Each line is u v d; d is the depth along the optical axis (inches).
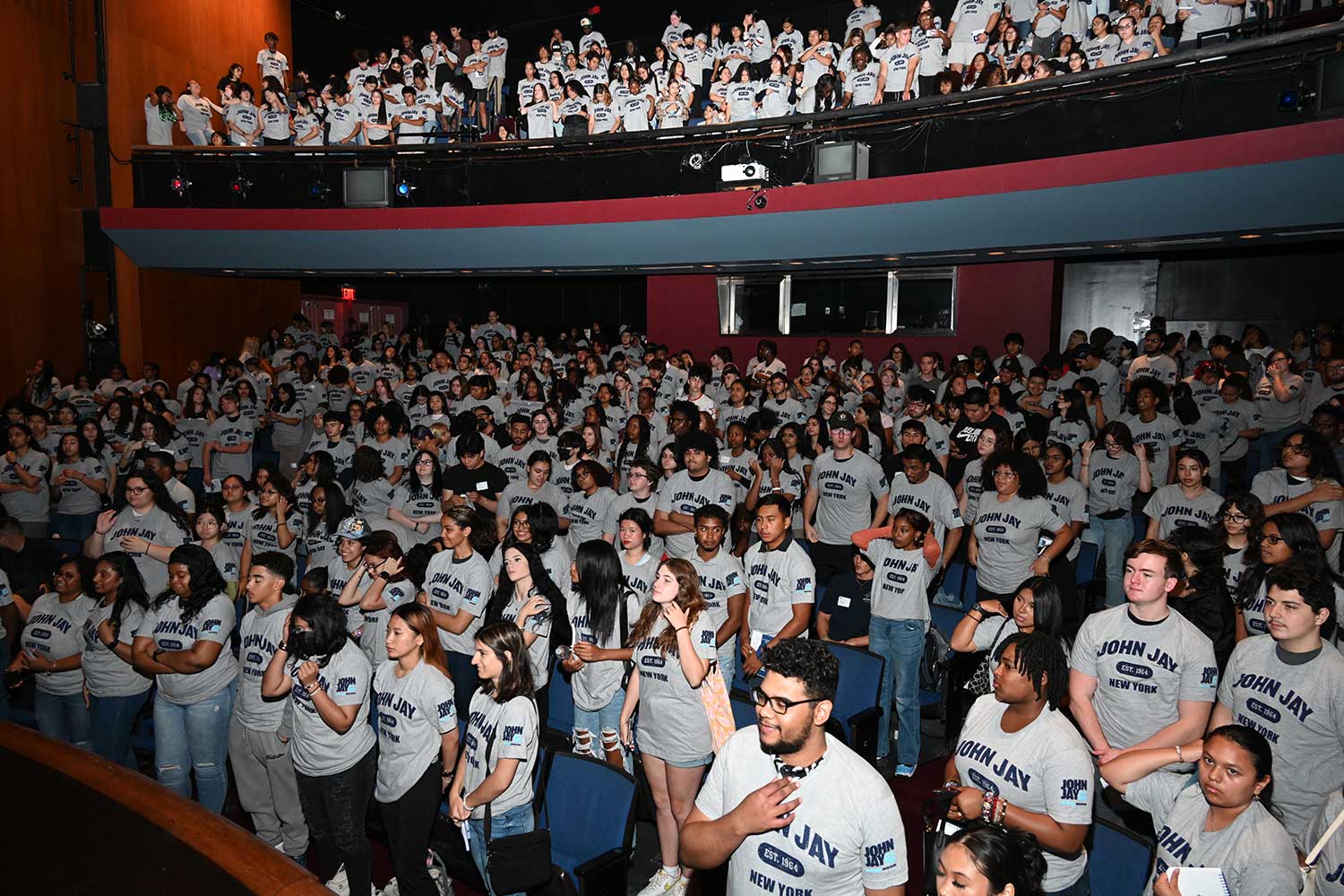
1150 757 146.7
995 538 266.7
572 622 225.5
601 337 694.5
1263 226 404.2
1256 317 573.6
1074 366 457.1
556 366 650.2
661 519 293.9
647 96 621.6
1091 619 176.9
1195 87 407.5
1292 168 378.9
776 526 233.5
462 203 620.7
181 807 95.0
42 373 595.8
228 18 783.7
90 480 406.6
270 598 209.0
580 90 634.2
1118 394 448.8
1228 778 122.0
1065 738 134.4
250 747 207.0
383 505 351.3
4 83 624.4
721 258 572.4
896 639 240.7
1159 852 136.3
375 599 243.3
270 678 193.6
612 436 434.0
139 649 214.7
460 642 247.4
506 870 161.2
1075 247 472.1
